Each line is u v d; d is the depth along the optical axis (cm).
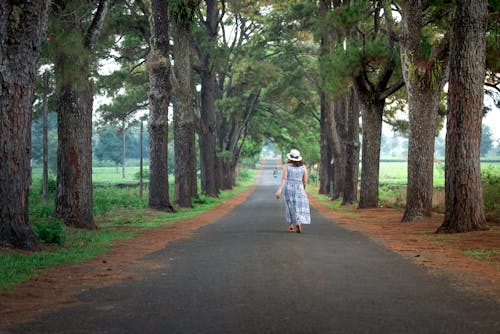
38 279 765
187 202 3053
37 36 1048
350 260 888
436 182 5450
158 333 475
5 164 1045
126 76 4094
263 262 867
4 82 1030
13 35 1020
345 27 2325
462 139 1349
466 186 1348
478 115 1347
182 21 2942
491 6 1627
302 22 4069
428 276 743
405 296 614
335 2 3284
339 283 690
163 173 2634
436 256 946
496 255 951
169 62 2639
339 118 3944
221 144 5616
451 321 505
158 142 2633
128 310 562
